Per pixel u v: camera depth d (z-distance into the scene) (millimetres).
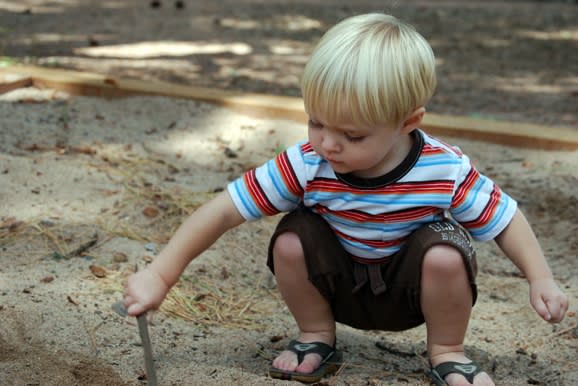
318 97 2809
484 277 4676
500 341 3979
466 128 6430
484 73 9852
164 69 8930
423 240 3105
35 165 5414
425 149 3088
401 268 3174
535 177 5824
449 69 9992
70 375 3238
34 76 7152
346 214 3158
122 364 3387
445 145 3158
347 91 2758
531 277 3111
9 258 4258
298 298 3377
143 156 5918
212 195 5352
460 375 3246
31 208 4824
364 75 2758
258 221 5102
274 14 12891
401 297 3236
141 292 2936
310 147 3156
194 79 8578
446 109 8133
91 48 9750
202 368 3377
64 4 12844
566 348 3895
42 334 3545
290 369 3395
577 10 14398
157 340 3645
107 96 7055
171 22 11836
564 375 3627
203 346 3680
